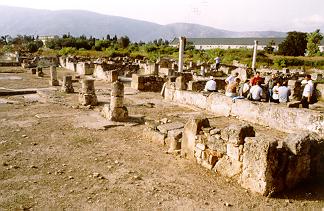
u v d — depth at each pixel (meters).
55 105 14.56
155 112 13.71
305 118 10.10
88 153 8.35
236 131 6.78
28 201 5.71
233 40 145.88
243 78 26.06
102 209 5.55
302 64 57.03
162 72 29.58
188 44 79.44
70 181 6.60
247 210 5.67
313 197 6.21
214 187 6.56
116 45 73.25
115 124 11.35
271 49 75.56
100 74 26.02
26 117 12.04
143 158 8.12
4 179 6.56
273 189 6.20
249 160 6.41
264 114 11.42
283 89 12.70
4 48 65.69
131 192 6.23
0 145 8.64
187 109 14.48
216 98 13.53
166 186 6.55
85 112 13.27
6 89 18.44
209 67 34.91
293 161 6.45
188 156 8.09
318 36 70.69
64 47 66.56
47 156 8.00
